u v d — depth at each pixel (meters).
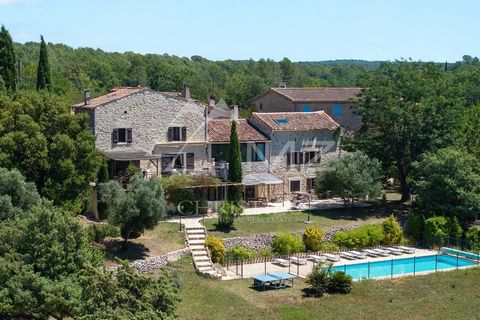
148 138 54.16
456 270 45.34
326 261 46.69
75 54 188.50
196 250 44.69
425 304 38.41
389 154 61.06
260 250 48.53
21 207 36.25
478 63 188.12
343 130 65.62
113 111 52.38
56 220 29.86
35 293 27.39
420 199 56.72
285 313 35.19
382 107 59.66
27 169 43.59
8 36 66.56
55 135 44.28
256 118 61.53
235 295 37.50
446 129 60.44
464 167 54.88
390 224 53.56
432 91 60.19
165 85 158.12
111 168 51.88
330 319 34.94
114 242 43.38
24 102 44.94
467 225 57.62
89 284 24.62
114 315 22.89
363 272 44.69
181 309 34.44
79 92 104.00
